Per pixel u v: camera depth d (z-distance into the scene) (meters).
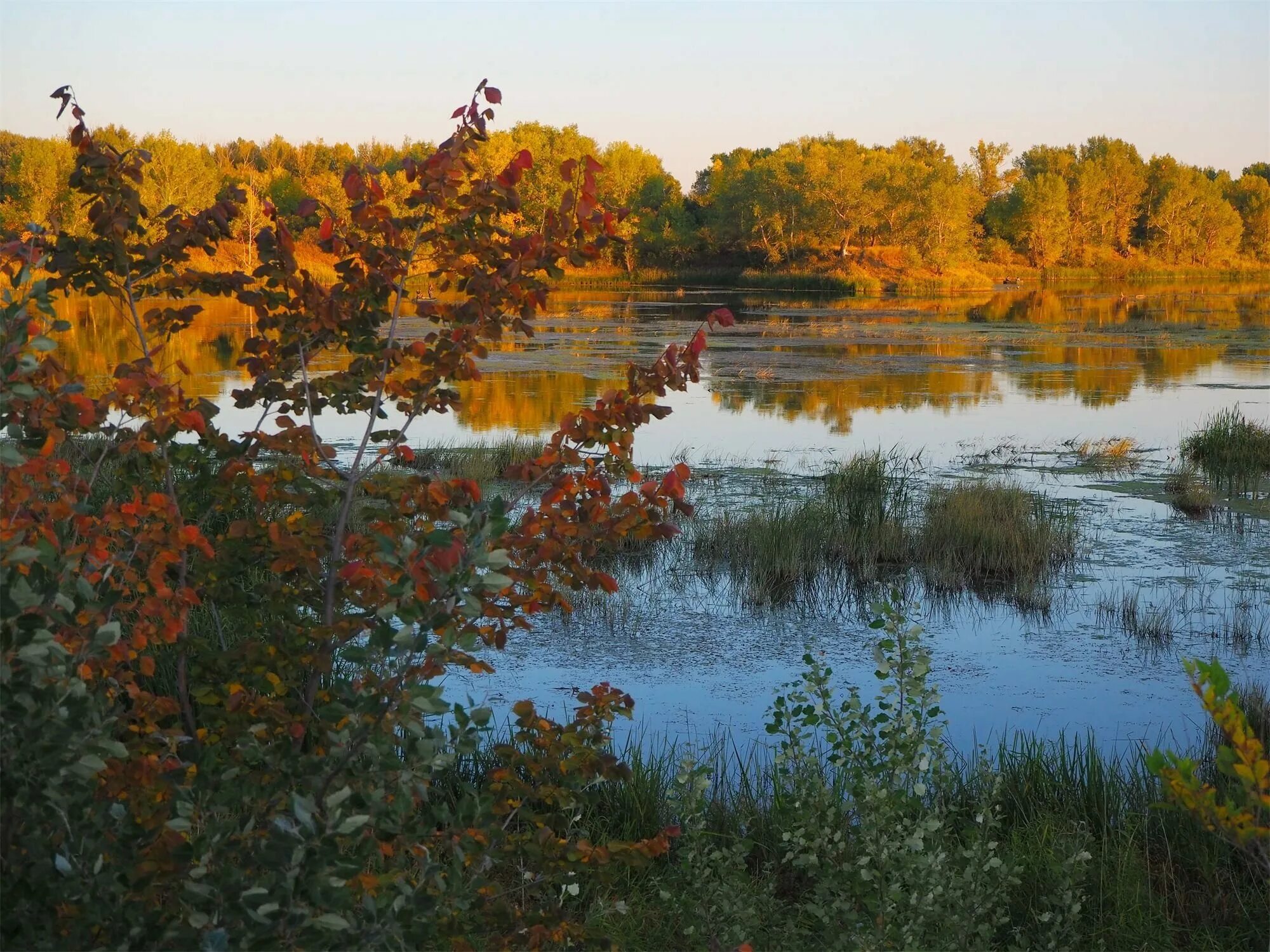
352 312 3.55
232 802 2.58
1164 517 13.77
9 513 2.58
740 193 89.88
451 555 2.38
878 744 5.01
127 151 3.50
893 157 96.00
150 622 2.87
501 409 21.77
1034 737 6.72
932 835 4.18
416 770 2.53
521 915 3.03
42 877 2.27
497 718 7.24
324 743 2.88
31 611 2.27
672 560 11.77
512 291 3.54
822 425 20.62
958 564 11.56
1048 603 10.41
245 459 3.46
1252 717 7.09
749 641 9.30
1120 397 24.55
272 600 3.26
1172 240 114.69
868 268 88.62
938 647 9.27
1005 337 40.00
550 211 3.49
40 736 2.21
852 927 3.77
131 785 2.53
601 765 3.31
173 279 3.62
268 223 3.61
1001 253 104.00
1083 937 4.59
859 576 11.30
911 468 16.42
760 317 49.31
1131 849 5.03
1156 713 7.70
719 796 5.79
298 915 2.20
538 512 3.25
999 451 17.84
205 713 3.07
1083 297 70.62
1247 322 47.34
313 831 2.23
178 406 3.20
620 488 14.02
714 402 23.83
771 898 4.39
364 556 3.21
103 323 34.53
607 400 3.31
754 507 13.38
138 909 2.33
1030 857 4.90
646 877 4.86
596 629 9.50
